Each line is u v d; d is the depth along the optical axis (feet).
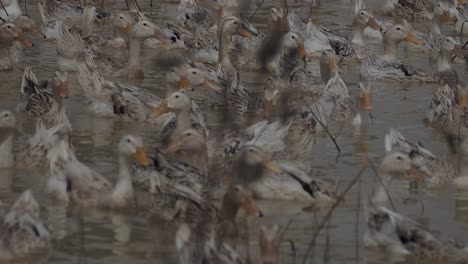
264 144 64.85
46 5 108.58
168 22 105.60
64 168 57.72
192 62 86.48
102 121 74.23
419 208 58.34
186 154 62.85
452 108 75.51
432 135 73.10
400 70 91.40
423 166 61.72
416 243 52.24
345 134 72.79
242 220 56.18
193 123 70.23
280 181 59.26
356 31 101.76
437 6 109.81
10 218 51.85
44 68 88.89
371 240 53.01
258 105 77.77
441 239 52.29
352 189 60.70
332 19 111.96
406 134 73.20
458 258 51.75
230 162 61.98
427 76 91.50
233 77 83.46
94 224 54.75
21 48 91.71
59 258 50.44
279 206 58.34
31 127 71.72
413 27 110.42
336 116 76.74
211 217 54.80
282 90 82.23
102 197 56.80
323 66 85.97
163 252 51.37
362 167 64.85
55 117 73.15
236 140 65.16
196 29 101.86
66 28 88.63
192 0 108.37
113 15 109.60
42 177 61.41
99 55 90.63
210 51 95.14
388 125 75.56
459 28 111.04
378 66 91.86
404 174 62.49
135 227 54.44
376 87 88.69
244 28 92.68
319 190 59.06
